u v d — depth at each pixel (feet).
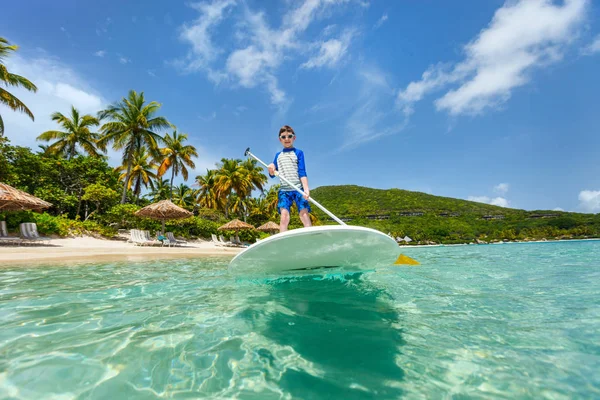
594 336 4.87
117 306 7.22
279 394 3.25
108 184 68.54
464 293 8.46
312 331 5.23
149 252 32.78
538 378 3.51
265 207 126.21
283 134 12.57
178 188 124.57
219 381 3.53
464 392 3.23
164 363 4.01
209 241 76.07
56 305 7.37
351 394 3.23
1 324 5.73
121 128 69.31
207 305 7.20
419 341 4.72
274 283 10.25
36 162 58.59
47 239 41.04
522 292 8.66
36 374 3.67
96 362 4.03
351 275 10.94
